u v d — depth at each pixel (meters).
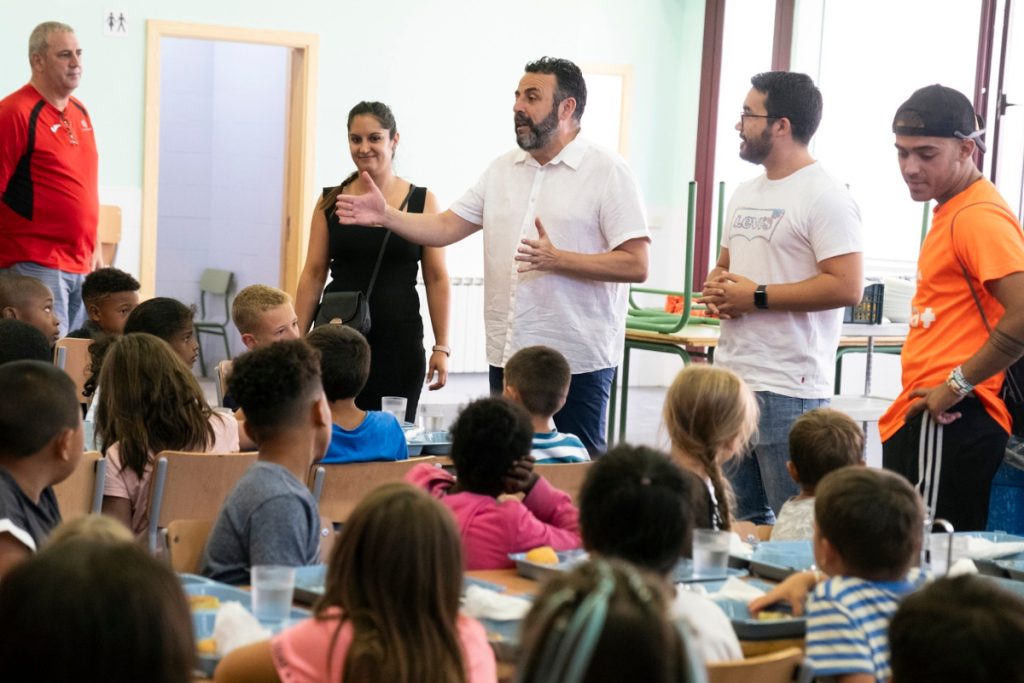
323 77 8.61
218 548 2.36
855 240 3.62
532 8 9.25
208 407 3.28
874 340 5.94
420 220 4.20
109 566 1.07
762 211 3.75
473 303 9.41
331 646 1.60
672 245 10.13
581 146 4.05
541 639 1.11
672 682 1.07
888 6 8.31
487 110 9.16
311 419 2.52
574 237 4.05
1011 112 7.46
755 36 9.45
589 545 2.01
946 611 1.44
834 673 2.02
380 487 1.67
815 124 3.72
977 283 3.18
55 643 1.02
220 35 8.25
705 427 2.85
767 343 3.71
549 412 3.52
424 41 8.89
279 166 9.30
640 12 9.73
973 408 3.23
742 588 2.38
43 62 5.21
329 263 4.73
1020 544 2.83
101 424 3.18
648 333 5.73
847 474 2.16
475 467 2.64
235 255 9.90
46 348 3.36
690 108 9.90
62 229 5.34
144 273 8.20
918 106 3.22
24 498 2.33
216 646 1.90
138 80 8.05
